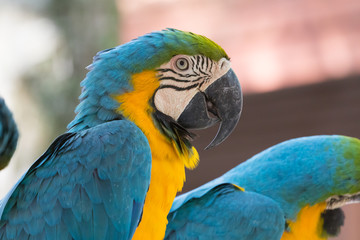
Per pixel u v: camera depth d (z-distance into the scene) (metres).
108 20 10.63
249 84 13.10
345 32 13.35
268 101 13.20
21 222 5.08
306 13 14.11
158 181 5.50
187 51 5.80
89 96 5.60
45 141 10.48
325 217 7.43
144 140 5.42
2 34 11.24
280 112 13.39
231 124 6.07
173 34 5.84
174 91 5.74
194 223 6.58
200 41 5.94
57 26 10.64
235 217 6.49
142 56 5.60
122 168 5.26
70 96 10.48
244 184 7.31
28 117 10.58
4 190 10.99
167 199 5.58
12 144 5.55
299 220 7.23
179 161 5.70
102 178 5.21
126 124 5.43
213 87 5.97
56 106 10.52
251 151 14.34
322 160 7.23
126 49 5.66
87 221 5.14
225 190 6.79
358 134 13.30
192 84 5.84
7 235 5.06
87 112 5.58
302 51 13.30
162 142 5.60
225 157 14.62
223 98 6.02
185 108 5.82
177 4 15.13
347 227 13.78
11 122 5.51
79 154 5.27
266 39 13.85
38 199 5.13
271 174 7.28
